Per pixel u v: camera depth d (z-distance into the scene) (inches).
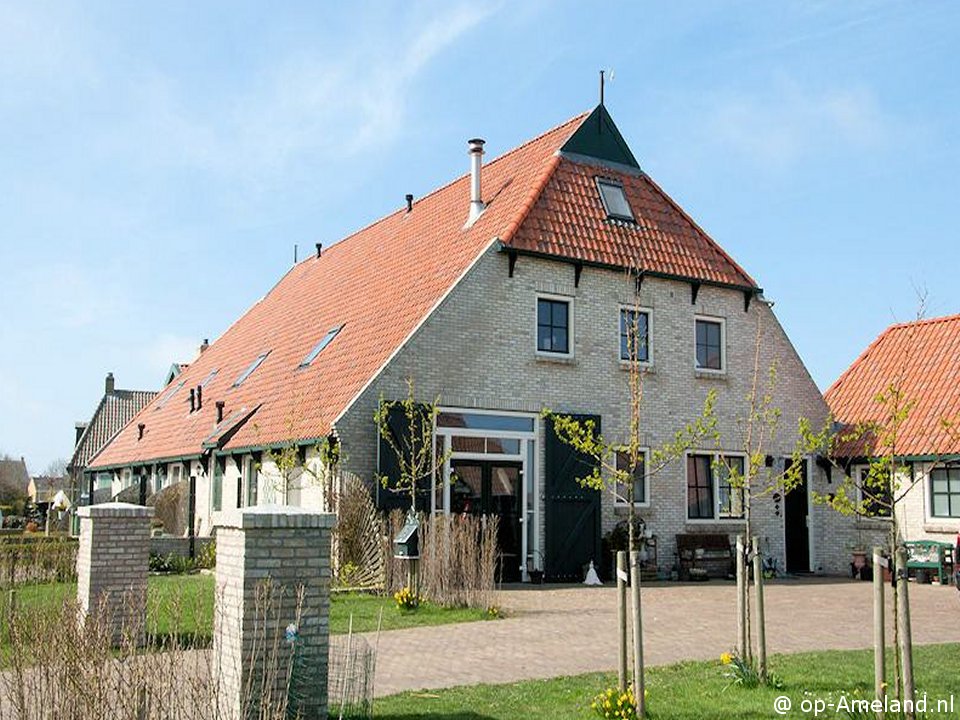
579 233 838.5
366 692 317.7
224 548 306.2
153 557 832.3
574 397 812.0
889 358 1008.9
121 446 1332.4
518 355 789.9
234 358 1205.7
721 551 847.7
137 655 267.7
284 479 776.3
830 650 440.5
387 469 710.5
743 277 924.0
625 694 323.0
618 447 499.2
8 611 338.6
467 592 573.0
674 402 863.1
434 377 750.5
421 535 597.9
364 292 978.7
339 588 650.8
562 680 374.6
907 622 298.0
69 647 261.0
